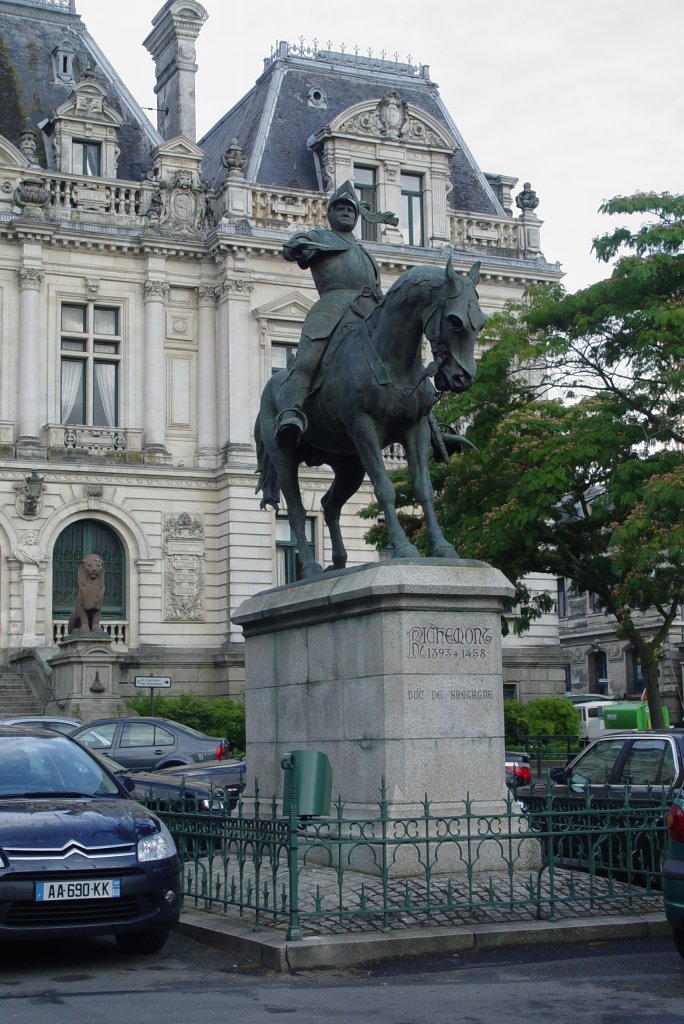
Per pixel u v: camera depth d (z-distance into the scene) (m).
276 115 52.81
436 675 13.09
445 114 56.75
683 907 10.59
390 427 14.13
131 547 47.41
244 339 48.84
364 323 14.20
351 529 49.78
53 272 47.50
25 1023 9.06
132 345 48.56
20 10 53.00
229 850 15.05
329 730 13.89
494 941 11.58
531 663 51.81
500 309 52.56
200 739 27.95
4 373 46.47
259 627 15.45
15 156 47.28
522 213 54.09
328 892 12.27
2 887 10.80
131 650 46.94
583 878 13.35
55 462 46.31
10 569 45.41
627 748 17.00
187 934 12.57
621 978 10.48
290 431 14.70
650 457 27.45
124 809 12.01
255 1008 9.50
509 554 29.09
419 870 12.70
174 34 55.28
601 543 29.09
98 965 11.34
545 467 27.28
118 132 51.81
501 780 13.27
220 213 49.69
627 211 27.58
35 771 12.80
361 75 55.84
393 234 51.03
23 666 43.56
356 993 9.98
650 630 68.62
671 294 27.80
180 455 48.81
